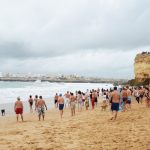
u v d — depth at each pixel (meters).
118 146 10.22
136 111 22.52
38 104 21.08
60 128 15.34
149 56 90.69
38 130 15.00
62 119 20.86
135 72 94.19
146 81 87.88
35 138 12.59
